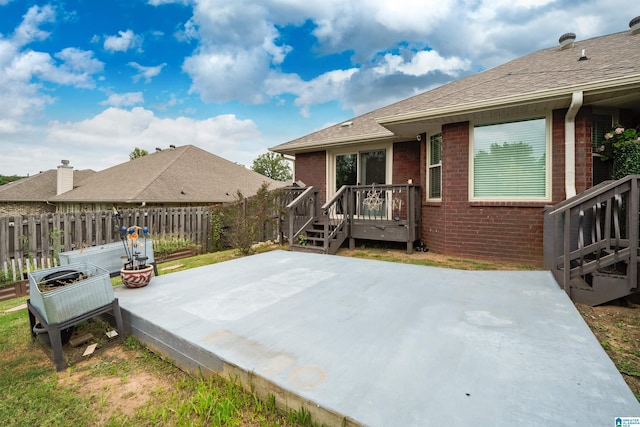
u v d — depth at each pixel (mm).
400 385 1728
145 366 2500
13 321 3611
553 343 2193
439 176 6945
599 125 5230
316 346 2205
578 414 1478
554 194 5324
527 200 5555
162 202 12258
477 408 1526
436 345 2188
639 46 5801
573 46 7426
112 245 4270
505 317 2686
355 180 9102
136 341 2869
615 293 3199
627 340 2559
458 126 6160
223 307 3062
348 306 3033
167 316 2834
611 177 5203
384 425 1429
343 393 1667
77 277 3092
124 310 3029
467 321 2609
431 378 1790
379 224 7062
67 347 2816
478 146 6012
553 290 3465
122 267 4207
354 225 7387
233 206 7984
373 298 3270
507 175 5766
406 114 6133
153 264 4508
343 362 1982
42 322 2566
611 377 1776
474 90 6133
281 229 8461
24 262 6410
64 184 16938
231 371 2018
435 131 6941
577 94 4570
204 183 15047
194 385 2178
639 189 3113
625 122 5219
